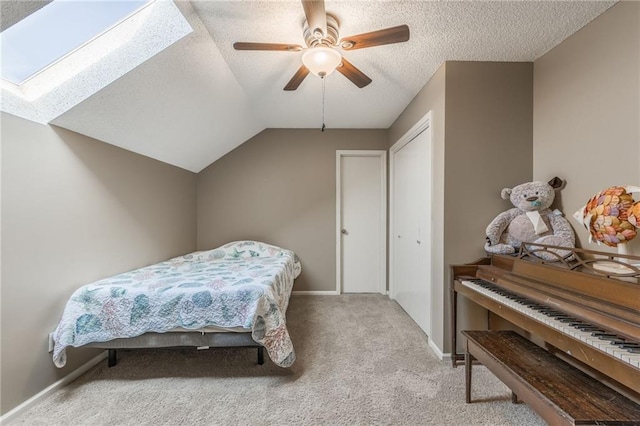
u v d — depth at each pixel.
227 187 3.86
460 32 1.81
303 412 1.58
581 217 1.51
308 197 3.88
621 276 1.23
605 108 1.62
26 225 1.63
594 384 1.19
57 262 1.82
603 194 1.39
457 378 1.90
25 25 1.48
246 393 1.75
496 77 2.15
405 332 2.64
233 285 1.97
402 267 3.31
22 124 1.62
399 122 3.35
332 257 3.89
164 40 1.80
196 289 1.90
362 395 1.72
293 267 3.46
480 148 2.15
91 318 1.80
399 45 1.95
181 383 1.86
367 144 3.87
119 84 1.86
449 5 1.58
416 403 1.65
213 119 2.87
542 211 1.93
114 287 1.91
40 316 1.70
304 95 2.79
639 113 1.46
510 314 1.48
